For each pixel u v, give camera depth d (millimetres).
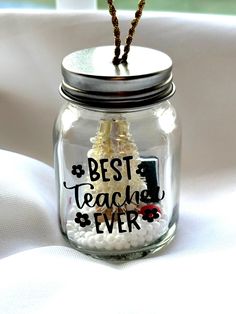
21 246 146
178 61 188
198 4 223
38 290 118
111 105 135
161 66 139
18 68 193
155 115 152
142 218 151
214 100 187
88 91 135
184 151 191
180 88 189
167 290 118
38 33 193
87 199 150
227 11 222
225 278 122
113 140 145
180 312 111
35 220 152
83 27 192
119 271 133
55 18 193
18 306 114
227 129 187
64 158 156
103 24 191
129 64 140
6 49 193
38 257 133
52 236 155
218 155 188
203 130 189
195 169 188
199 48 187
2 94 193
